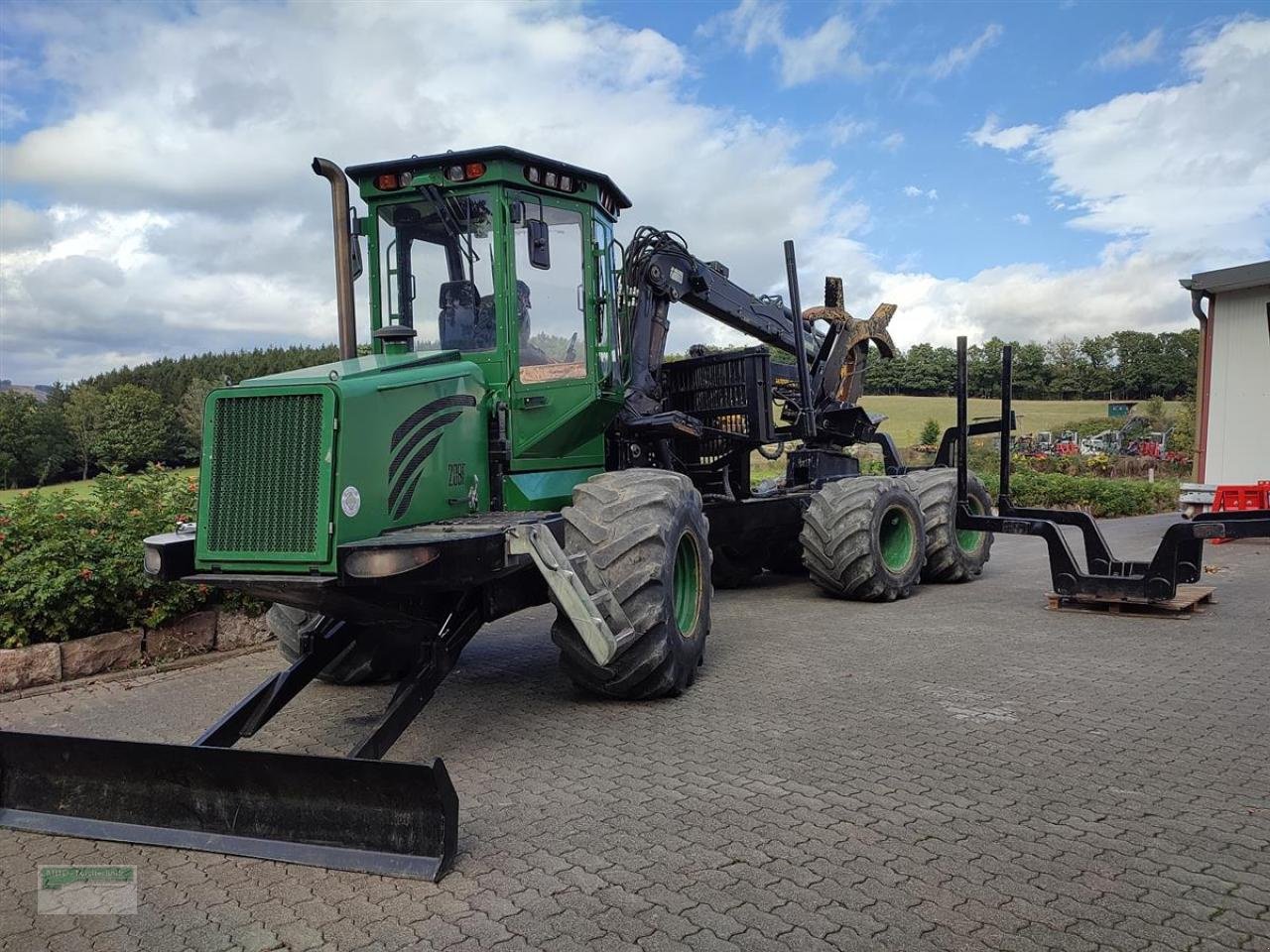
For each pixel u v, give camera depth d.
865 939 2.75
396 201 5.72
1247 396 13.97
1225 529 7.07
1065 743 4.45
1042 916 2.86
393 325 5.71
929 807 3.71
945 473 9.60
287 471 4.08
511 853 3.44
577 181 5.96
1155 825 3.50
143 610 6.74
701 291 8.12
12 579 6.24
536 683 5.90
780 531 9.09
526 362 5.68
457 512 5.05
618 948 2.76
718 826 3.59
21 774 3.94
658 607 5.05
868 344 10.88
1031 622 7.37
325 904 3.12
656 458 7.58
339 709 5.50
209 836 3.62
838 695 5.35
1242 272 13.69
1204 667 5.80
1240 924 2.79
